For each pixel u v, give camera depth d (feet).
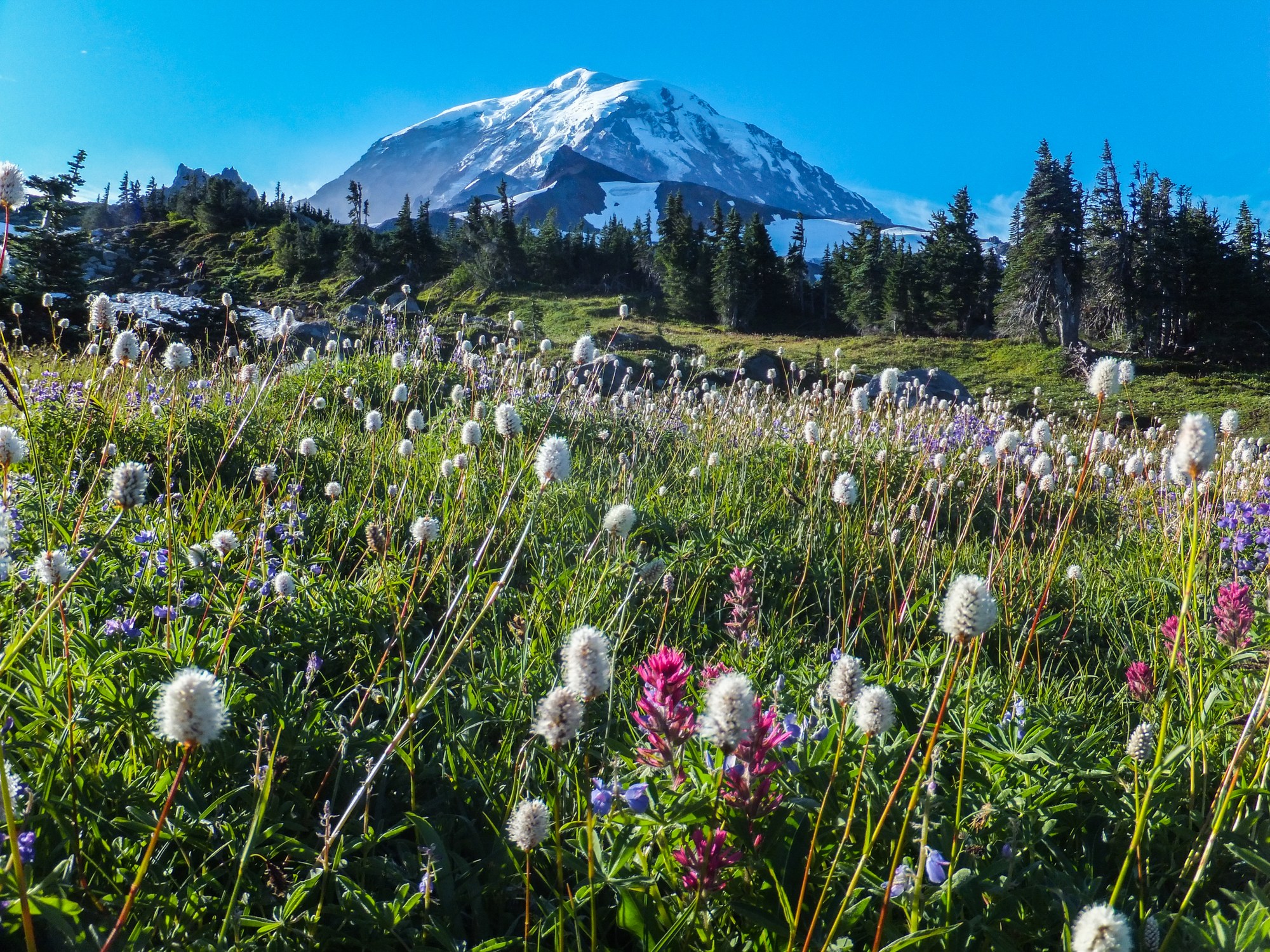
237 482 17.24
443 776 8.73
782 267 295.89
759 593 15.58
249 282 298.56
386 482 18.66
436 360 33.42
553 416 26.63
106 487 15.40
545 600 13.10
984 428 33.12
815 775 7.25
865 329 265.95
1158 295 202.59
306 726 8.68
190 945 5.92
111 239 339.16
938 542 19.21
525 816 5.59
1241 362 194.70
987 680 11.16
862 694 5.58
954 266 248.52
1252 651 9.37
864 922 6.38
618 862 6.40
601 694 5.34
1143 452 21.29
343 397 27.50
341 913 6.81
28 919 4.59
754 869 6.51
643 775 7.30
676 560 15.69
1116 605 16.35
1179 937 5.97
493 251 290.97
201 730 4.81
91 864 6.46
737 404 33.09
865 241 281.13
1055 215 191.21
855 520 19.62
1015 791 7.70
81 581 10.74
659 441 25.85
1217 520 16.75
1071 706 11.50
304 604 12.04
